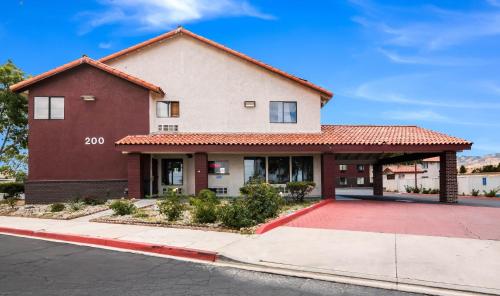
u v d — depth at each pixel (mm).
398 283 5984
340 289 5727
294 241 8727
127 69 21922
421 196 30281
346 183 59844
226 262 7375
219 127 21750
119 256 7871
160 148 18953
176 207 12133
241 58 21875
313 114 22031
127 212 13430
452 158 19453
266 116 21859
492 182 30000
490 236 9141
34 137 20328
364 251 7711
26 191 19906
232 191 21516
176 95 21844
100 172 20328
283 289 5711
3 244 9203
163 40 22000
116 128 20641
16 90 20500
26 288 5672
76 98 20594
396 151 19375
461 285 5723
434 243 8352
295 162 21844
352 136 20984
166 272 6609
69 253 8148
